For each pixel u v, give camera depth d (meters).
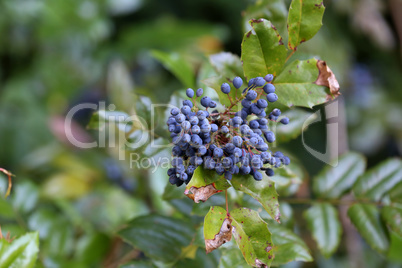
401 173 0.62
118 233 0.60
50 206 0.93
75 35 1.25
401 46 1.27
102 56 1.26
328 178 0.63
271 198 0.52
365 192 0.62
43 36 1.24
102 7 1.26
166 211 0.70
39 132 1.25
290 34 0.54
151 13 1.46
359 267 0.88
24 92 1.27
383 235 0.60
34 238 0.56
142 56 1.25
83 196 0.93
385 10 1.28
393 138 1.32
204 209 0.56
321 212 0.62
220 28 1.25
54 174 1.01
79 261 0.69
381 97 1.29
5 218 0.72
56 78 1.28
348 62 1.23
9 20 1.25
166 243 0.59
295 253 0.56
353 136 1.28
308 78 0.53
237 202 0.57
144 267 0.59
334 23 1.23
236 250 0.55
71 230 0.70
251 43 0.53
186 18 1.46
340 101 0.98
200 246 0.57
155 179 0.69
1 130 1.24
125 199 0.88
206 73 0.63
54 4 1.23
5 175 0.69
